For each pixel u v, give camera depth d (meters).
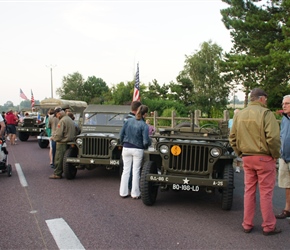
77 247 3.98
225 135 6.59
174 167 5.54
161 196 6.43
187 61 43.72
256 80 19.81
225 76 33.12
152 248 3.96
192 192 6.79
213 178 5.45
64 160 7.55
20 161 10.48
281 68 16.70
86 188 6.92
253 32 19.14
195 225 4.77
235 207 5.72
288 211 5.19
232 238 4.30
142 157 6.17
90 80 82.12
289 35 15.93
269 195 4.43
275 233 4.48
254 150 4.38
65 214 5.18
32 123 17.69
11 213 5.20
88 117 9.02
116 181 7.64
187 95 42.97
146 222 4.87
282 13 17.59
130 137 6.07
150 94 45.06
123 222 4.85
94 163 7.35
